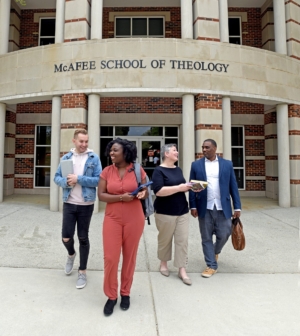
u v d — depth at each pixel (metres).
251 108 11.77
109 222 2.78
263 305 2.88
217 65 7.96
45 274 3.62
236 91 8.08
